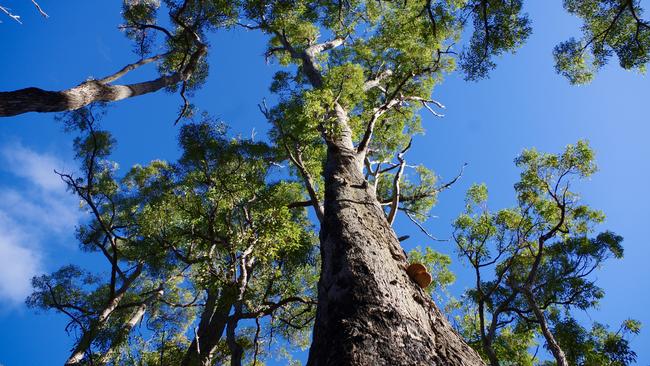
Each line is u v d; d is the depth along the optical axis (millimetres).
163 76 9062
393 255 4844
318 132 9008
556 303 9461
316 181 10508
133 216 13703
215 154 9352
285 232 8164
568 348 8977
